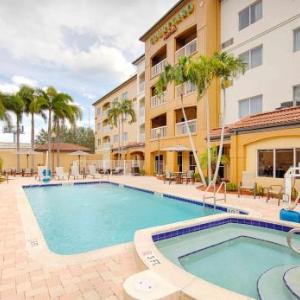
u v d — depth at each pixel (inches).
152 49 1026.1
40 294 141.3
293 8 576.4
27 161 1224.2
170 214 409.4
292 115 455.8
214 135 655.1
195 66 518.6
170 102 902.4
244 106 687.7
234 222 305.6
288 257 223.3
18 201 430.9
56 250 255.3
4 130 1250.6
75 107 1136.2
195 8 800.3
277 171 469.7
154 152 1018.1
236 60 529.3
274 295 159.3
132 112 1198.9
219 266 207.2
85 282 154.8
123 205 482.9
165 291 112.8
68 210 442.3
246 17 689.6
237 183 536.1
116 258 190.2
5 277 160.4
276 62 608.4
